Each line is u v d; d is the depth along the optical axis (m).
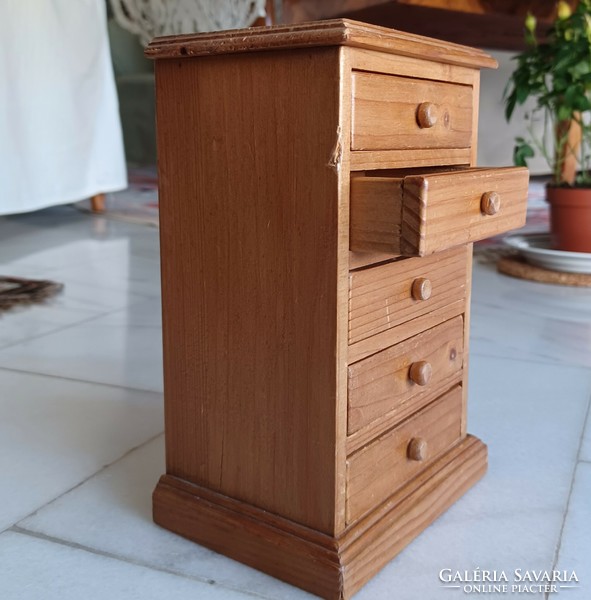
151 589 0.77
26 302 1.93
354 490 0.78
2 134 2.58
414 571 0.80
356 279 0.74
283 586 0.78
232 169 0.76
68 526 0.89
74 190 2.96
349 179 0.70
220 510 0.83
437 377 0.92
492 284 2.14
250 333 0.78
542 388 1.34
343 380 0.74
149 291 2.06
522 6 2.56
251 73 0.73
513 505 0.94
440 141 0.84
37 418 1.21
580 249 2.14
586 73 1.96
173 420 0.87
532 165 4.34
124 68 5.00
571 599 0.76
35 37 2.68
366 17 2.56
